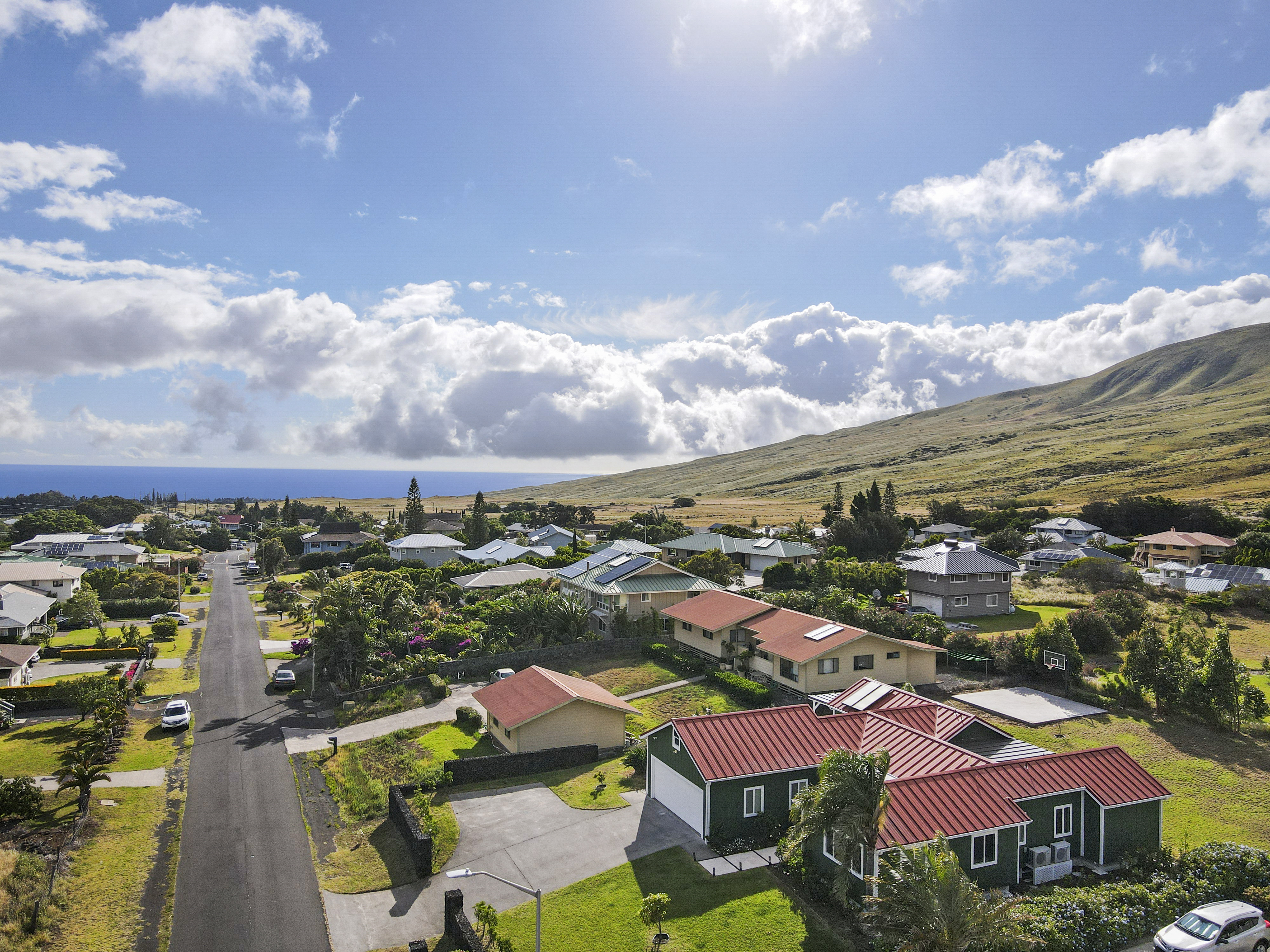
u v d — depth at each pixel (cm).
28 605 7044
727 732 3300
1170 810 3306
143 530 15762
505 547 10975
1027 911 2300
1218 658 4206
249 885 2864
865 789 2373
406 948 2475
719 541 10712
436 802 3597
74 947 2450
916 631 5766
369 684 5503
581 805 3512
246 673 6041
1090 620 5741
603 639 6278
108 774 3906
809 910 2538
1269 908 2512
